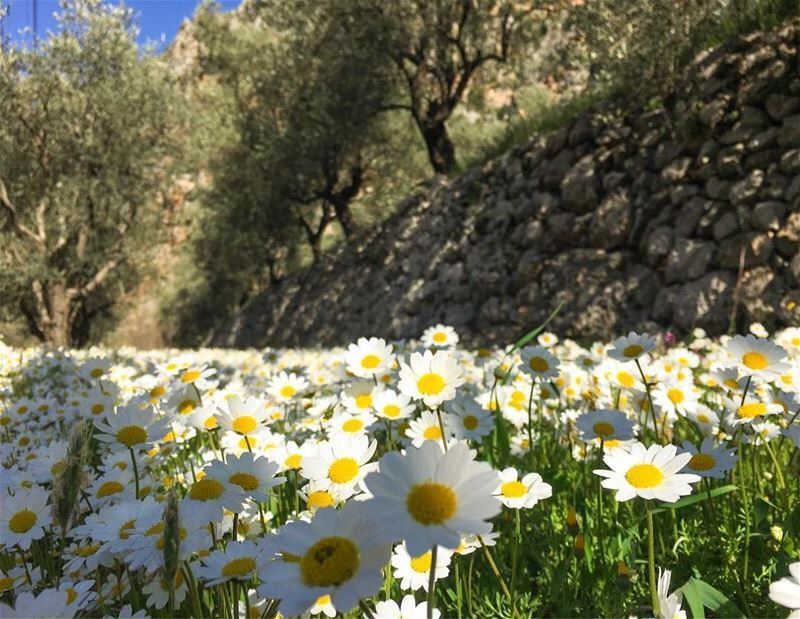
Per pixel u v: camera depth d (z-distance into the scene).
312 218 21.95
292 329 19.25
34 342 20.72
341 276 17.80
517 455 2.57
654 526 1.91
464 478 0.87
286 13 17.97
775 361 1.96
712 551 1.81
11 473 1.86
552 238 10.73
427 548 0.82
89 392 3.18
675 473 1.33
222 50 23.52
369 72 17.33
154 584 1.43
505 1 15.56
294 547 0.92
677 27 9.08
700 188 8.72
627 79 9.99
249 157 19.94
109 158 18.16
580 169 10.50
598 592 1.67
